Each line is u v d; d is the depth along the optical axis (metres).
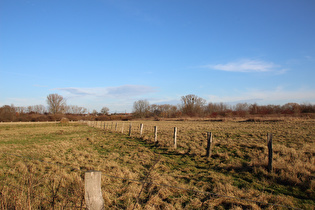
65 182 6.41
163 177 7.34
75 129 34.00
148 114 101.56
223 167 8.46
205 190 6.21
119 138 19.55
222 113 69.62
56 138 21.12
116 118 90.12
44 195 5.32
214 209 5.07
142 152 12.21
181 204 5.39
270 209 4.81
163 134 19.77
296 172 6.78
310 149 9.73
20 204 3.99
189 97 87.06
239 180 7.01
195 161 9.73
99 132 27.42
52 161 10.11
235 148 11.33
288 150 9.52
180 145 13.34
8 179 6.54
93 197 3.11
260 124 29.05
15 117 71.62
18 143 17.44
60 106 91.06
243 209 4.99
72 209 4.37
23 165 8.66
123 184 6.78
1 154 12.15
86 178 3.11
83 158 10.66
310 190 5.77
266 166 7.73
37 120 74.38
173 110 98.25
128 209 4.88
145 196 5.86
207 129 23.61
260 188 6.25
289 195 5.71
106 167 8.79
